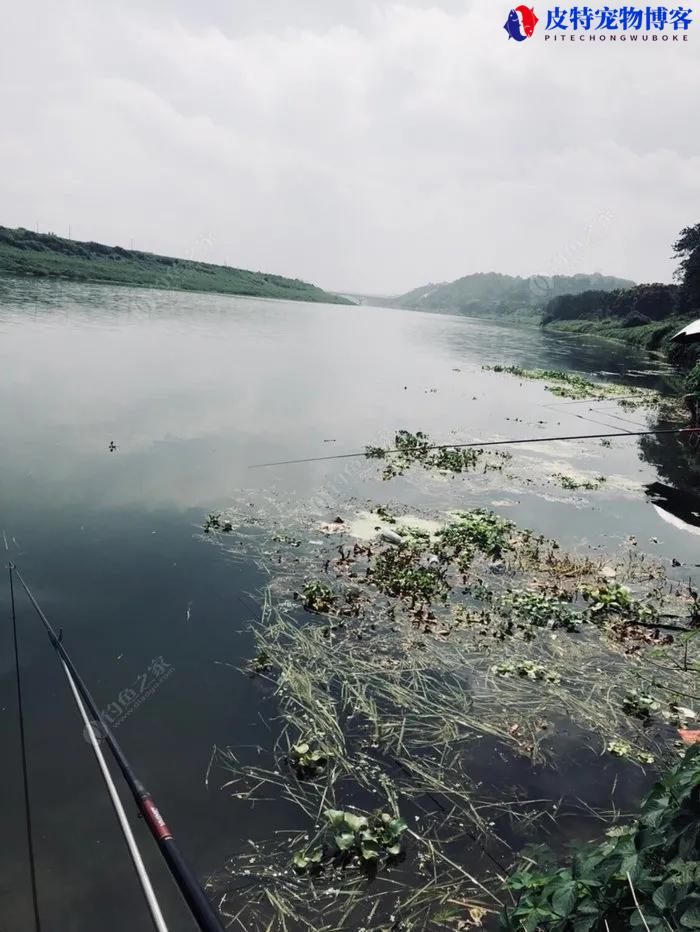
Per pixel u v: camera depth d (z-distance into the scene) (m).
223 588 6.58
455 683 5.36
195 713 4.71
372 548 7.89
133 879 3.37
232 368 21.62
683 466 13.54
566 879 2.75
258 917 3.27
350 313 86.25
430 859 3.67
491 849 3.75
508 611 6.59
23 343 21.23
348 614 6.26
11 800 3.77
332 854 3.66
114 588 6.38
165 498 8.91
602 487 11.48
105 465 10.08
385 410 17.50
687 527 9.64
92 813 3.74
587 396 22.86
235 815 3.87
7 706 4.55
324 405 17.22
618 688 5.43
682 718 5.04
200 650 5.49
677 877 2.26
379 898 3.41
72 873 3.37
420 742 4.64
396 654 5.70
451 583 7.16
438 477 11.26
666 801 2.72
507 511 9.84
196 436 12.43
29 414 12.80
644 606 6.78
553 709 5.08
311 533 8.20
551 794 4.20
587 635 6.24
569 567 7.73
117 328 28.34
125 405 14.44
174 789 4.01
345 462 11.61
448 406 19.11
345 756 4.45
